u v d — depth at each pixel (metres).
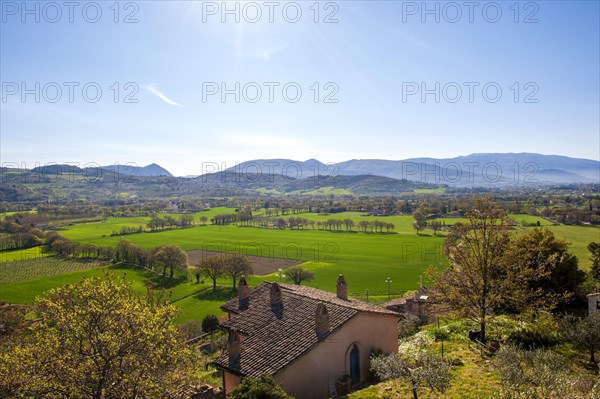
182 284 86.06
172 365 19.86
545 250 34.41
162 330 20.08
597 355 23.88
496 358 21.67
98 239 134.00
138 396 18.27
